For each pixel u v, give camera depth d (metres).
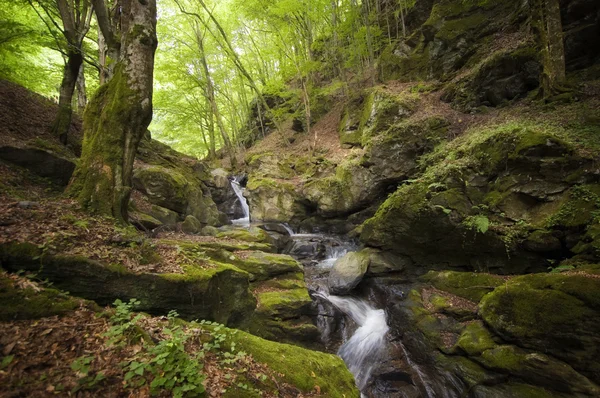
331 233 14.59
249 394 3.40
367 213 13.68
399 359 6.56
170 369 3.03
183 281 4.69
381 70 18.64
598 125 7.45
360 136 16.09
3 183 6.26
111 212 5.92
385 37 20.52
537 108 9.38
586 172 6.51
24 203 4.98
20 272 3.58
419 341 6.49
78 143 10.64
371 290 9.20
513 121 9.27
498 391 4.93
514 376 4.96
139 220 8.87
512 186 7.52
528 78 10.72
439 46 15.69
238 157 27.28
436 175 9.10
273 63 27.67
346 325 8.03
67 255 3.98
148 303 4.45
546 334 4.84
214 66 23.67
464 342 5.70
